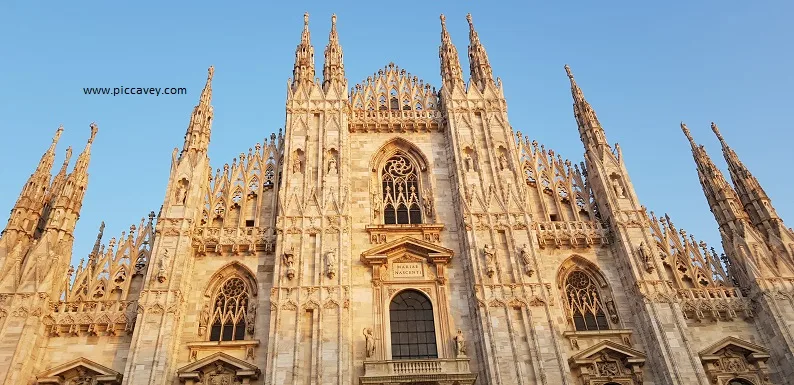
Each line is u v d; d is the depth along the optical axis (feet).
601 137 157.17
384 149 158.10
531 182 152.87
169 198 138.10
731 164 156.25
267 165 152.15
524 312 124.57
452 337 125.90
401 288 132.36
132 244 136.15
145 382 112.47
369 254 134.72
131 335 122.72
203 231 137.39
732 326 128.98
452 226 143.13
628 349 123.54
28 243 133.69
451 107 160.15
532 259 131.95
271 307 122.52
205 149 150.51
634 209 141.79
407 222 146.61
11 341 115.96
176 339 121.70
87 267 131.75
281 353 117.19
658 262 132.98
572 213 147.95
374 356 121.49
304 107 156.56
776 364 123.44
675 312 125.70
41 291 122.83
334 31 179.22
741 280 134.82
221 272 133.59
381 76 173.68
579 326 131.03
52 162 148.25
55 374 115.65
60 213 135.23
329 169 145.38
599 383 120.67
